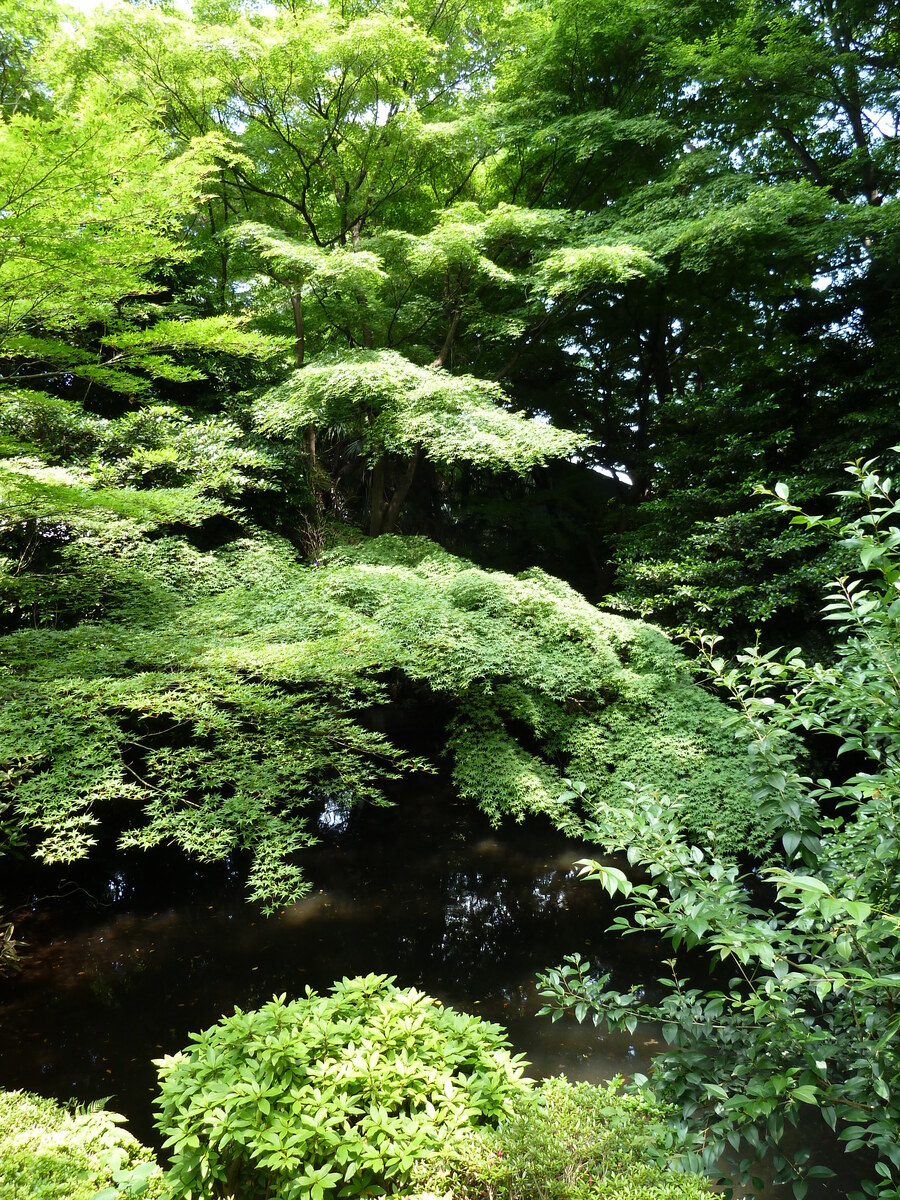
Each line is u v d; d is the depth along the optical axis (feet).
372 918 21.18
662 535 34.17
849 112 37.65
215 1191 9.19
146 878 24.53
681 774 23.07
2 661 19.19
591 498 49.08
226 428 29.91
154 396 31.68
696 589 29.86
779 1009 7.43
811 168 39.34
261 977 18.08
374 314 37.63
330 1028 10.25
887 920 6.30
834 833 8.79
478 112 38.24
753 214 30.22
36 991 17.51
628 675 25.40
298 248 31.30
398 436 31.19
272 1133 8.68
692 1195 7.66
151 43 31.86
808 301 37.55
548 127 37.63
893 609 7.44
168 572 25.49
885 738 8.54
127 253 17.84
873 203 36.60
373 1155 8.68
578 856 25.32
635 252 30.71
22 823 15.01
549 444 29.01
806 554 30.78
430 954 19.07
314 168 40.01
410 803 30.50
